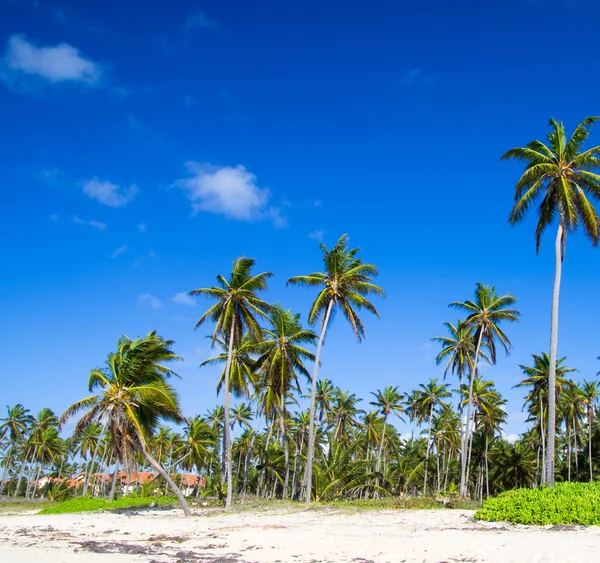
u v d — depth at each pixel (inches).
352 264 1455.5
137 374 1261.1
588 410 2272.4
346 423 2571.4
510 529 776.9
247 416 2623.0
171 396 1268.5
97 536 916.0
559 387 1973.4
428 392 2364.7
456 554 576.4
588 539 637.3
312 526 938.7
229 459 1411.2
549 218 1109.1
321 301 1363.2
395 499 1471.5
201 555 642.8
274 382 1593.3
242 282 1376.7
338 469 1630.2
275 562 579.8
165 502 1831.9
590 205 1023.0
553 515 798.5
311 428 1416.1
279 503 1483.8
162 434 3070.9
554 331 1032.8
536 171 1050.1
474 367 1726.1
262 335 1418.6
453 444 2768.2
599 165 1037.8
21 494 3912.4
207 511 1398.9
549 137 1087.0
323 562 565.6
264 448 2500.0
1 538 896.9
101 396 1218.6
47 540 858.8
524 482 2674.7
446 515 1042.1
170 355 1315.2
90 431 3043.8
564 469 2866.6
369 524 941.2
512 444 2839.6
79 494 3415.4
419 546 640.4
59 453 3366.1
